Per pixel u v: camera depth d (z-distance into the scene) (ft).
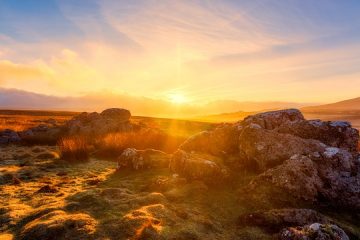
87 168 68.13
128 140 91.50
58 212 37.76
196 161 51.67
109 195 44.86
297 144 54.03
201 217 38.14
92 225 34.32
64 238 31.76
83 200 42.68
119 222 34.91
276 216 37.88
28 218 37.47
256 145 54.80
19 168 66.23
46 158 78.43
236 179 51.75
